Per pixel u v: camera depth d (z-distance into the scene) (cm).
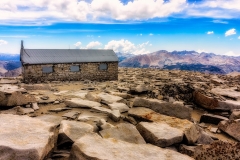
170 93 1819
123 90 1959
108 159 506
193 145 827
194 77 3203
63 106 1326
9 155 464
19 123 669
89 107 1280
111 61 2845
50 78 2536
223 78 3191
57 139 720
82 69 2708
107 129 823
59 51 2747
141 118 1053
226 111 1393
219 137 1023
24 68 2378
